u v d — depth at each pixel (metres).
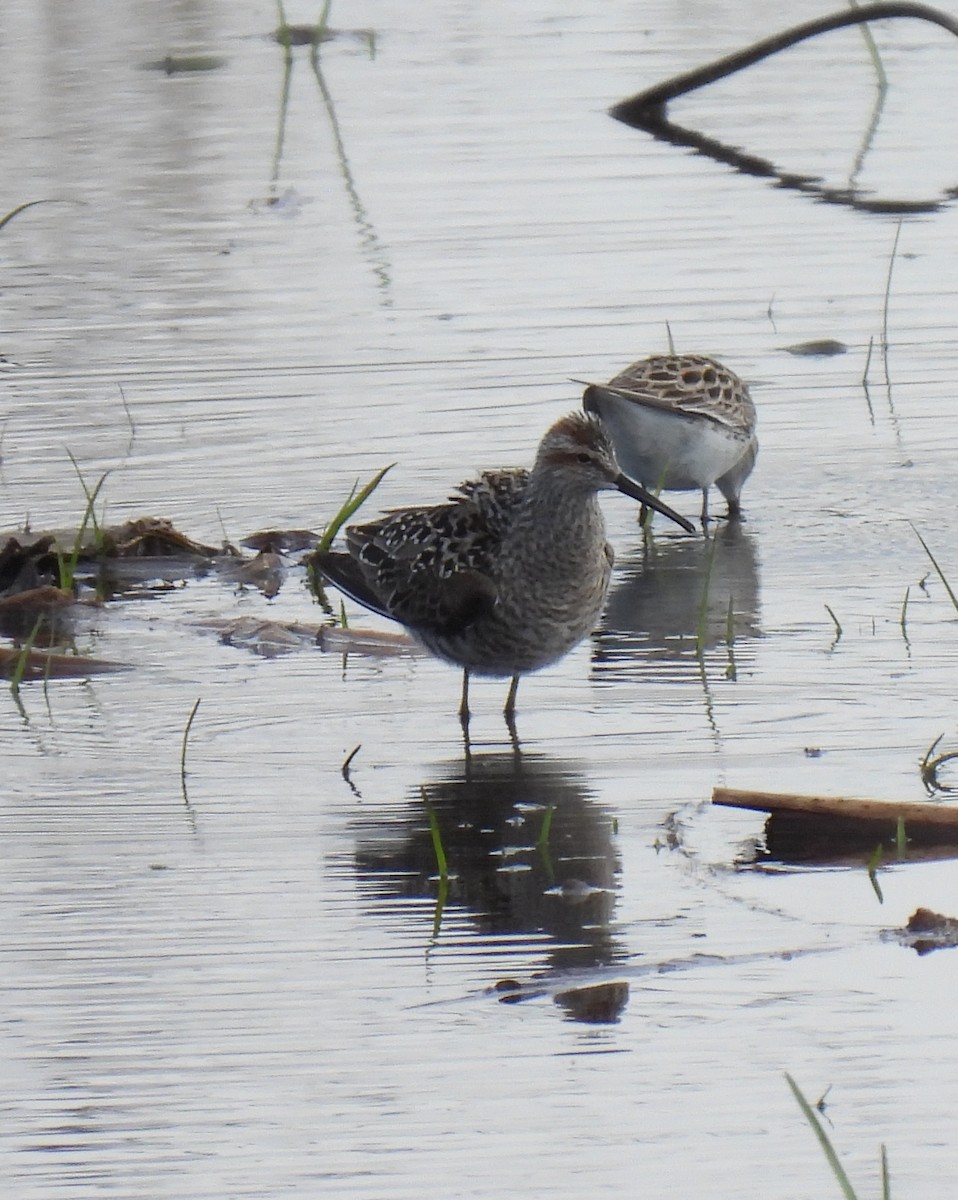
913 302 20.45
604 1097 8.03
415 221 22.95
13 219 22.75
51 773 11.48
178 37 30.86
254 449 17.02
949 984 8.80
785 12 32.34
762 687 12.62
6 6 32.53
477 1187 7.46
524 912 9.64
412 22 32.31
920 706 12.17
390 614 12.75
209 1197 7.41
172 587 14.91
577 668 13.16
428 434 17.25
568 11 32.91
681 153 25.61
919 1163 7.55
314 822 10.76
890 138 26.09
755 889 9.86
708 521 16.25
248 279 21.09
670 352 18.50
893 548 15.21
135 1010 8.73
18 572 15.05
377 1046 8.42
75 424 17.53
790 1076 7.85
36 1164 7.63
